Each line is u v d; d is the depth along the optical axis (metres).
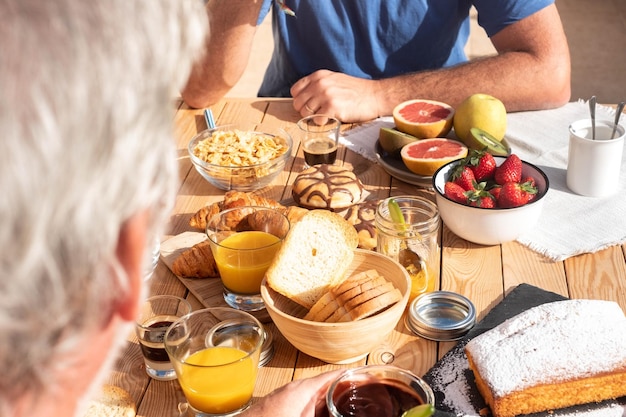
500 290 1.62
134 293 0.48
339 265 1.50
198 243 1.77
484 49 6.14
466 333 1.49
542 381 1.26
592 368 1.28
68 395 0.48
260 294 1.57
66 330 0.43
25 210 0.37
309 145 2.17
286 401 1.25
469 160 1.86
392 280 1.50
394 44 2.94
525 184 1.75
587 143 1.91
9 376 0.42
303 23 2.94
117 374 1.43
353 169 2.16
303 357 1.46
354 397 1.23
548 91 2.50
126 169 0.41
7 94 0.36
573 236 1.79
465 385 1.35
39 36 0.37
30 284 0.39
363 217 1.78
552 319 1.39
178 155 2.31
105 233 0.41
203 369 1.27
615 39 6.35
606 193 1.96
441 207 1.79
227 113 2.57
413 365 1.42
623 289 1.61
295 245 1.50
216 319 1.41
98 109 0.39
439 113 2.26
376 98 2.50
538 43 2.59
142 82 0.42
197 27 0.47
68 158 0.38
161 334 1.38
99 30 0.39
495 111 2.14
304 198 1.90
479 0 2.73
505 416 1.26
